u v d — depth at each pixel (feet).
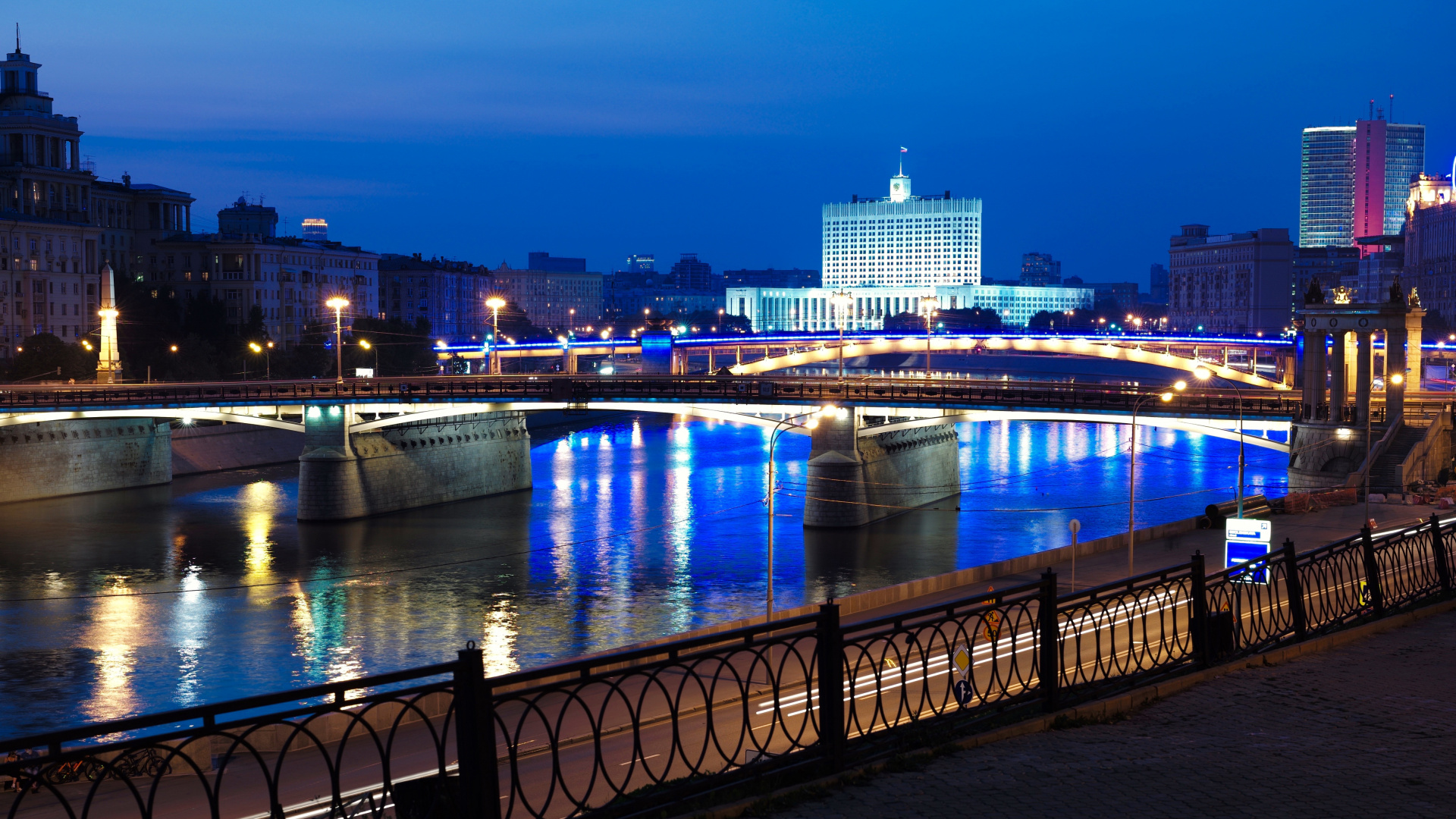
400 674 40.93
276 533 369.91
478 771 40.65
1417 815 46.44
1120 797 48.67
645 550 337.93
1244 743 56.75
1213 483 435.12
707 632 175.11
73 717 197.98
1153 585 70.08
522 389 401.29
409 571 313.32
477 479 445.37
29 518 389.60
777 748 103.71
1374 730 59.26
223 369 624.59
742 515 393.70
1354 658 76.28
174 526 380.37
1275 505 279.90
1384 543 93.50
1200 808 47.29
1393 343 341.82
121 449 454.81
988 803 48.01
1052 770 52.26
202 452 505.66
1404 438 338.13
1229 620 75.25
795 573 306.76
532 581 301.02
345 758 118.32
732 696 135.44
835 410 376.68
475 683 40.81
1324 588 84.28
